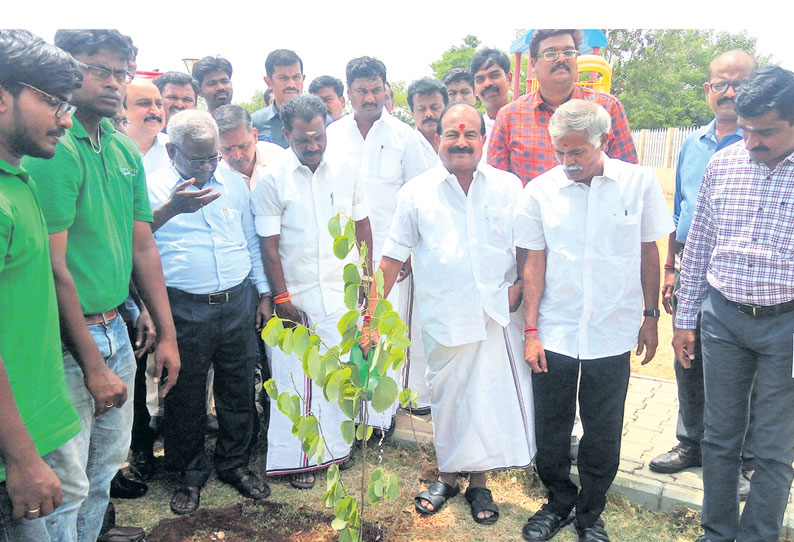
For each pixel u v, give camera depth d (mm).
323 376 2129
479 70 4867
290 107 3289
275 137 5195
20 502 1738
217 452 3562
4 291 1787
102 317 2459
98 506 2576
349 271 2182
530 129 3613
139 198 2738
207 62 4949
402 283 4234
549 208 2965
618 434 2951
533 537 3061
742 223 2678
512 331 3252
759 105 2438
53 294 1987
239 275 3389
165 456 3451
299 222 3473
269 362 3609
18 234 1777
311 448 2236
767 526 2686
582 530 3053
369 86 4043
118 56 2340
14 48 1727
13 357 1828
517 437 3229
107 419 2533
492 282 3105
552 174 2988
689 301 3025
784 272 2551
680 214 3643
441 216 3117
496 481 3604
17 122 1785
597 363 2893
